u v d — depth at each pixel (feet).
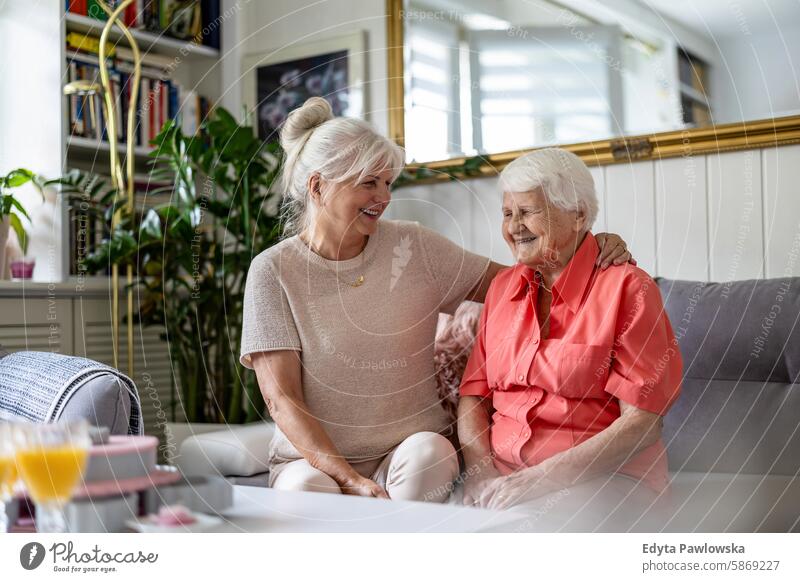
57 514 3.01
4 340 7.09
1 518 3.12
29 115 7.64
